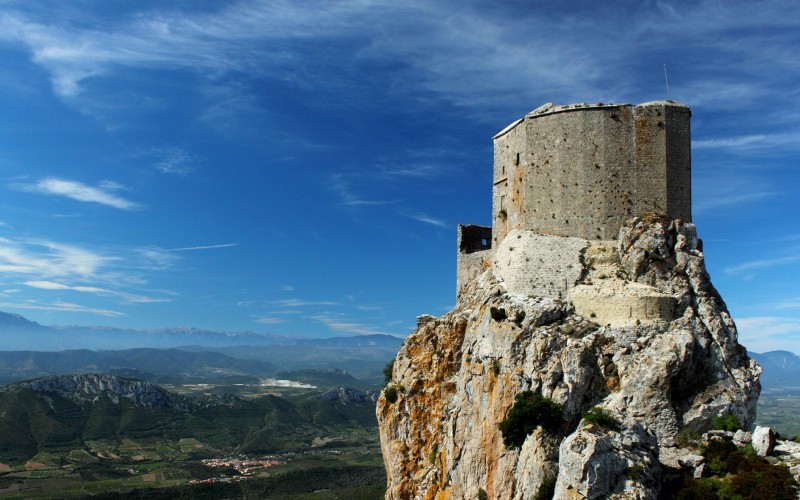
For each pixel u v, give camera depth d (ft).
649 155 214.69
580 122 220.43
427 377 252.83
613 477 158.81
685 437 180.45
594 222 216.33
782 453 168.86
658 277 205.77
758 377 197.67
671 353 187.11
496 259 240.73
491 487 205.26
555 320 205.67
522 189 232.73
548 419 186.60
